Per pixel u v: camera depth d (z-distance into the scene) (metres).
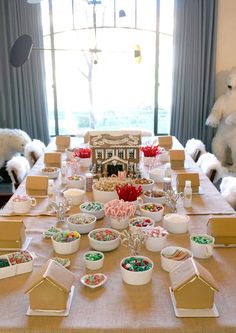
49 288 1.27
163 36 4.86
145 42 4.91
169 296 1.38
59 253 1.68
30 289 1.28
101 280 1.45
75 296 1.38
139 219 1.91
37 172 2.89
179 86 4.77
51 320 1.25
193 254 1.65
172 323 1.24
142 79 5.10
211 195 2.45
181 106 4.82
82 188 2.58
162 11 4.77
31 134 4.92
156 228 1.77
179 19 4.57
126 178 2.55
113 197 2.26
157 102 5.10
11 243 1.71
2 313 1.29
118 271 1.55
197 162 3.37
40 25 4.62
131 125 5.38
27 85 4.75
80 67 5.07
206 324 1.23
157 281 1.48
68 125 5.29
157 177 2.70
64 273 1.37
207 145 4.98
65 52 4.96
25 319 1.26
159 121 5.20
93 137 2.68
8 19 4.57
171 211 2.17
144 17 4.82
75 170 2.88
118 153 2.68
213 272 1.53
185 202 2.23
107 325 1.23
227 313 1.29
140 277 1.43
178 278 1.32
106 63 5.05
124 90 5.19
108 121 5.38
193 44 4.64
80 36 4.92
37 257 1.66
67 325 1.23
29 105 4.82
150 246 1.71
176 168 3.07
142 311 1.30
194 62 4.70
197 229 1.94
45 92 4.84
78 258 1.65
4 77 4.74
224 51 4.81
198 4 4.52
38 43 4.64
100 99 5.25
